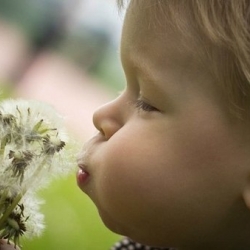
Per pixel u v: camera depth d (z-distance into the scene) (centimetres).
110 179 71
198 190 70
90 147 73
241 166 70
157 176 71
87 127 203
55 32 338
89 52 333
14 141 69
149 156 71
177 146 70
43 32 337
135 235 73
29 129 69
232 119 69
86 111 264
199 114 70
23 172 68
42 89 286
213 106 69
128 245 84
